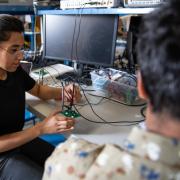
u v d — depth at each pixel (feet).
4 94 4.06
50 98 4.84
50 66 6.61
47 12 6.02
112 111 4.36
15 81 4.32
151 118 1.58
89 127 3.79
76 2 5.37
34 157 4.17
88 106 4.55
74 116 4.05
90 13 5.18
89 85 5.57
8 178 3.79
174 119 1.46
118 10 4.69
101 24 5.19
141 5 4.33
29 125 6.29
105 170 1.55
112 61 5.24
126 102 4.69
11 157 3.99
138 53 1.56
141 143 1.50
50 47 6.20
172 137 1.46
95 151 1.76
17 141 3.74
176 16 1.41
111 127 3.79
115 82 4.83
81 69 6.06
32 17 7.10
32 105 4.62
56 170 1.77
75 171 1.67
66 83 5.59
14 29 3.78
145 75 1.51
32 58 6.69
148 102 1.60
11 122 4.25
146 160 1.46
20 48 3.98
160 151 1.44
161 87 1.43
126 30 6.00
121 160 1.54
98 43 5.34
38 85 5.03
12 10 6.54
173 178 1.41
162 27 1.42
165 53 1.38
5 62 3.91
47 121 3.85
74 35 5.68
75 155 1.76
